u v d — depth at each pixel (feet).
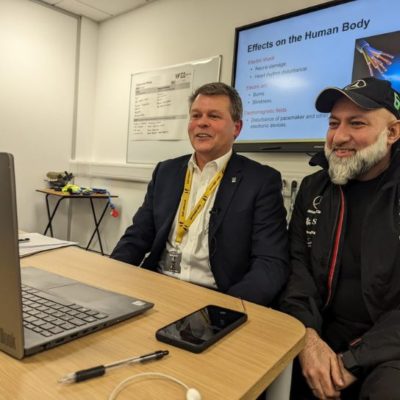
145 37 10.12
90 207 11.52
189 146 9.08
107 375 1.58
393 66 5.78
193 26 8.96
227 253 4.25
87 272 3.10
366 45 6.07
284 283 3.87
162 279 3.04
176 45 9.36
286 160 7.23
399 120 3.77
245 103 7.70
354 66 6.22
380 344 2.93
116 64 10.93
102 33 11.34
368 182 3.90
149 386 1.51
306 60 6.81
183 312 2.36
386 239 3.43
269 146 7.29
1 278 1.56
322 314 3.90
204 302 2.58
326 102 4.06
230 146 4.80
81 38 11.08
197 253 4.37
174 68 9.36
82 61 11.18
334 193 3.95
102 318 2.05
